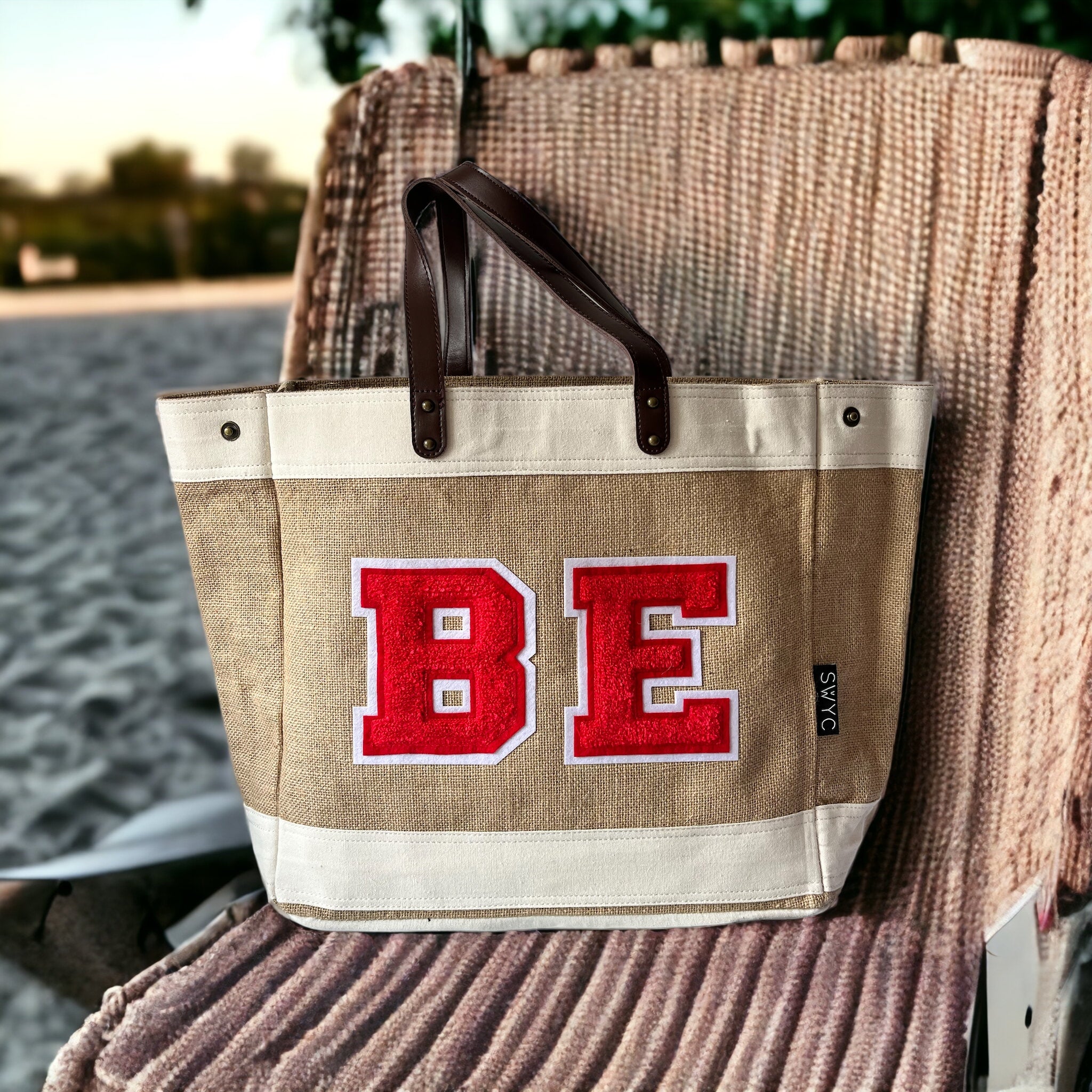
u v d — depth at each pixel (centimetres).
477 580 52
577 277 56
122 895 66
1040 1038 53
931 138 60
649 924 54
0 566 135
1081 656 54
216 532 53
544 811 53
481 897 53
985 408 60
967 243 60
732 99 63
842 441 54
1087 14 68
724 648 53
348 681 52
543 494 52
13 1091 76
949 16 69
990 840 59
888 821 62
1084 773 52
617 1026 46
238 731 55
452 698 52
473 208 54
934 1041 47
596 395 52
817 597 54
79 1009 76
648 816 53
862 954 53
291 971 50
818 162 62
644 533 53
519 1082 43
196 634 128
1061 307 58
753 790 53
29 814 106
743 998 48
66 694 118
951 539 61
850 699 55
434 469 52
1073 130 57
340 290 67
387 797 52
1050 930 54
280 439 52
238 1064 43
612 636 52
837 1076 44
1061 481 57
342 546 52
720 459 53
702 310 65
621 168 64
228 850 70
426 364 51
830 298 63
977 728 60
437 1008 47
